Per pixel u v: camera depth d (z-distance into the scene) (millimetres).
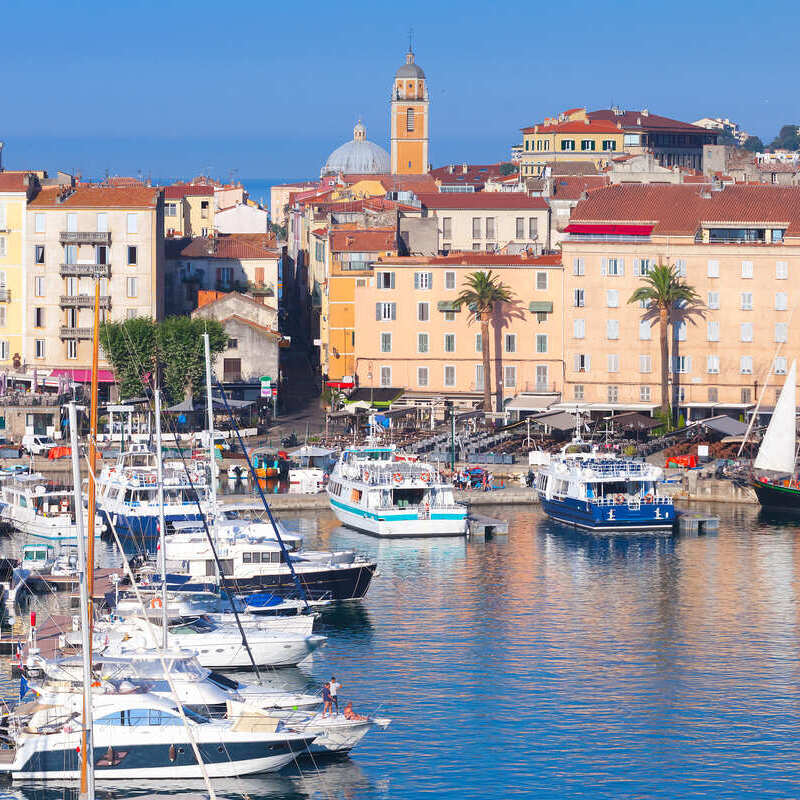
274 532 170000
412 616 158500
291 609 151000
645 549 192625
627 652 145875
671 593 168500
